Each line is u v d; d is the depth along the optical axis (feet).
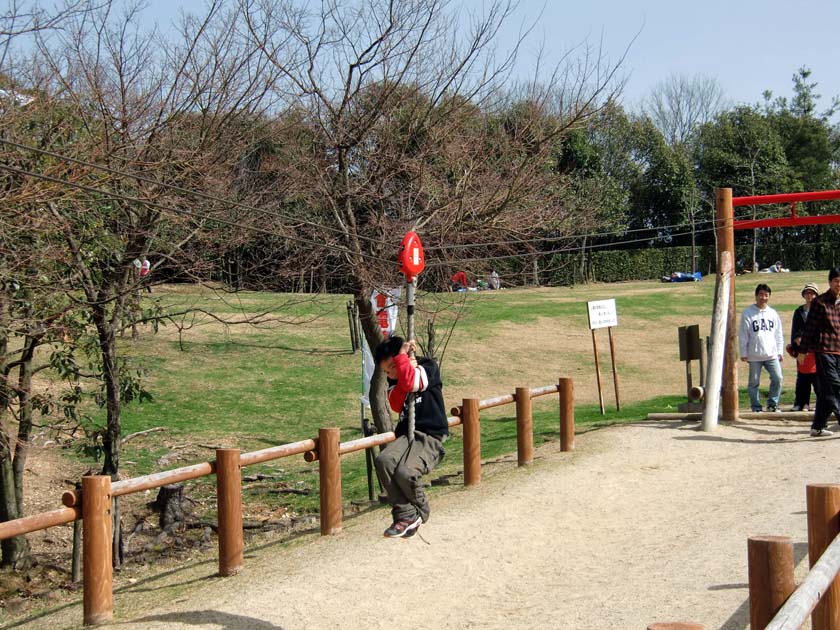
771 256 181.57
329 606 21.90
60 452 50.19
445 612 21.47
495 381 73.15
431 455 21.29
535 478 34.30
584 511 29.96
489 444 46.55
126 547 35.86
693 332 47.01
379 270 37.83
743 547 24.38
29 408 34.27
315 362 74.49
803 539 24.54
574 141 112.78
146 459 49.88
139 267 33.17
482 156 38.83
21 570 34.40
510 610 21.38
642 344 89.04
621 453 38.34
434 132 37.52
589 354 83.66
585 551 26.02
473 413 34.17
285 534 32.32
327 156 37.93
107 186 30.76
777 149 175.22
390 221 38.01
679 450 38.29
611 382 72.79
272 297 85.35
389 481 20.97
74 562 32.42
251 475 47.26
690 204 168.55
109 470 33.53
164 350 74.23
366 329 39.22
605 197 120.06
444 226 36.99
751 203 42.83
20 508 34.50
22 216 26.68
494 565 24.93
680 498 31.09
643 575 22.99
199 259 32.94
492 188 38.19
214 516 41.32
